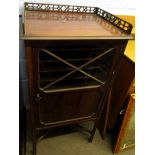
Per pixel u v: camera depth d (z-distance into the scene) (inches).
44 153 50.9
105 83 40.7
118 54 36.6
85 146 54.1
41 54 34.0
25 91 58.6
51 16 41.4
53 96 38.2
